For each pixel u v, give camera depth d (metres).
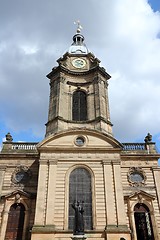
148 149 32.94
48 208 25.61
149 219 27.73
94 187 27.38
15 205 28.56
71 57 41.62
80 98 37.12
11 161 31.59
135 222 27.67
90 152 29.58
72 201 26.64
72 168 28.61
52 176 27.66
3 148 32.72
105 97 36.84
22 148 33.12
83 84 38.06
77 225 20.45
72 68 40.16
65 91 37.00
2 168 30.95
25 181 30.31
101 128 32.44
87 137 30.67
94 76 38.12
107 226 24.67
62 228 24.75
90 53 41.75
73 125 33.44
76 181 27.95
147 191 29.64
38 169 30.70
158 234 26.62
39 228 24.30
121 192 26.81
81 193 27.22
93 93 36.56
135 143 33.53
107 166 28.62
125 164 31.50
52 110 34.84
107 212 25.59
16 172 30.88
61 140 30.33
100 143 30.25
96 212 25.77
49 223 24.72
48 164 28.52
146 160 31.88
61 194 26.75
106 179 27.73
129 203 28.38
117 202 26.16
